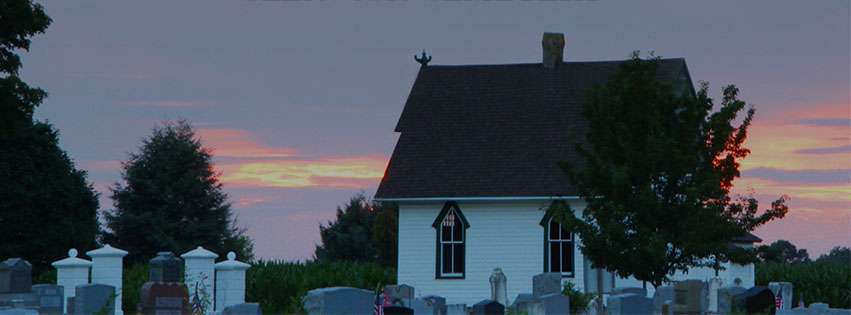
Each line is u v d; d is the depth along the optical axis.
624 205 112.88
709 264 115.25
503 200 145.75
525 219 145.88
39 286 109.00
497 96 159.88
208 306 113.44
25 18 152.50
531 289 145.00
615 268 114.06
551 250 144.88
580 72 160.88
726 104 115.12
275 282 143.00
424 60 165.25
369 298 85.12
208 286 116.94
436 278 147.50
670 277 123.12
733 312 93.94
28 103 152.75
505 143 153.62
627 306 101.81
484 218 147.00
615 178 111.06
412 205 149.38
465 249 147.12
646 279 114.00
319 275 147.50
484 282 146.12
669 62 155.75
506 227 146.25
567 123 155.12
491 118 157.25
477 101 159.62
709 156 114.31
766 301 94.06
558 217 116.06
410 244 148.88
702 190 111.56
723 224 111.81
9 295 104.06
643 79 114.31
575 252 143.12
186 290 89.06
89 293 105.06
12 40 153.62
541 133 154.38
